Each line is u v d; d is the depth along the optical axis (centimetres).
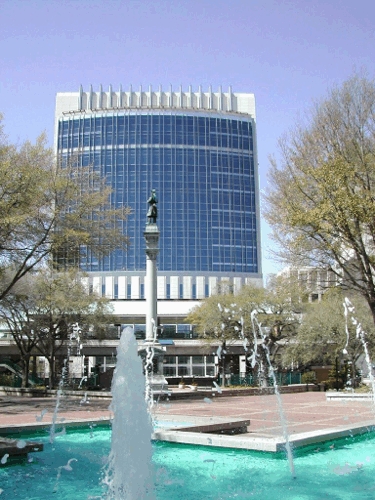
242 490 840
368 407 2311
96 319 4272
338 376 4353
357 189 2203
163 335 6650
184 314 7781
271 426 1558
